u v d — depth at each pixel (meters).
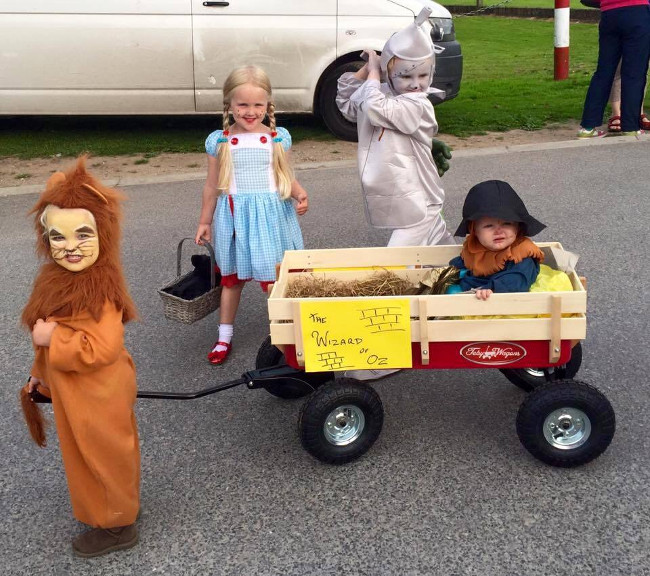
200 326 5.10
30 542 3.21
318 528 3.20
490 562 2.97
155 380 4.44
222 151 4.34
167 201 7.69
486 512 3.24
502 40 19.98
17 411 4.16
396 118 4.18
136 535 3.15
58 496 3.48
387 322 3.34
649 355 4.44
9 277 5.97
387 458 3.63
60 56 9.12
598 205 7.01
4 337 5.00
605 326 4.80
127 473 2.97
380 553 3.04
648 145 8.89
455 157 8.79
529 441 3.42
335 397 3.43
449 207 7.15
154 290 5.65
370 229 6.69
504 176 8.00
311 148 9.41
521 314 3.32
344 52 9.29
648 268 5.62
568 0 12.86
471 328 3.34
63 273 2.78
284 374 3.61
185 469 3.62
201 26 9.08
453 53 9.48
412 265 4.00
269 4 9.12
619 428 3.78
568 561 2.96
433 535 3.12
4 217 7.40
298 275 3.94
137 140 9.96
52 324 2.73
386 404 4.07
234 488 3.47
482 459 3.59
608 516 3.19
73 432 2.83
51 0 9.01
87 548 3.10
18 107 9.34
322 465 3.60
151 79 9.24
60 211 2.70
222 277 4.55
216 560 3.05
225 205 4.39
